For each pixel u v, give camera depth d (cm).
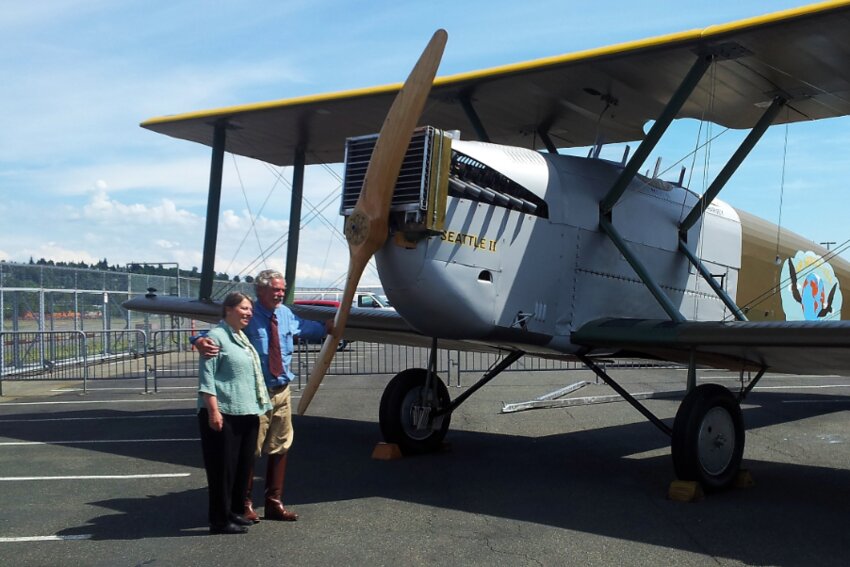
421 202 488
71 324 1620
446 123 812
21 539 414
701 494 502
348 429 790
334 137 859
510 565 372
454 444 705
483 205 546
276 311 459
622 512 469
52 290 1498
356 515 460
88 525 440
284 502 491
